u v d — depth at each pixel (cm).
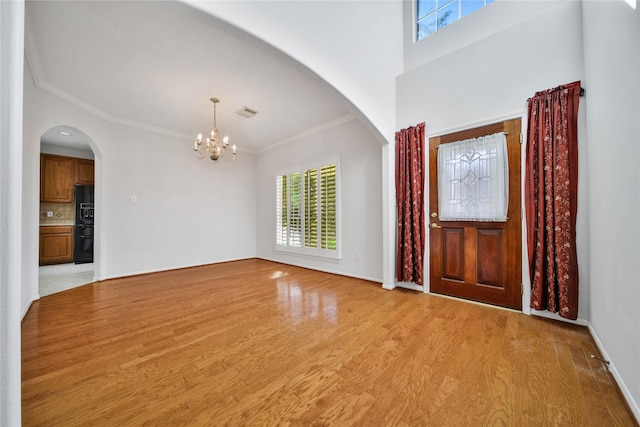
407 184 312
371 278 366
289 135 480
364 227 374
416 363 163
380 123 303
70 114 323
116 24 204
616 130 146
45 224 522
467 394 135
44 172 503
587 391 136
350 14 257
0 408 63
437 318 230
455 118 282
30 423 116
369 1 283
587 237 206
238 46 231
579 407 125
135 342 192
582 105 208
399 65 337
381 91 304
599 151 173
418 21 344
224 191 529
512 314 236
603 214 167
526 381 144
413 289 318
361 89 274
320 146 438
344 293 308
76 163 540
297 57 209
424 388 140
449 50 305
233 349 181
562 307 212
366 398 133
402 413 123
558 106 217
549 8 243
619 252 142
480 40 266
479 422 117
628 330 129
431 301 275
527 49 238
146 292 317
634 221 126
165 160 447
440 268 293
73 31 210
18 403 65
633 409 120
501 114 252
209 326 219
